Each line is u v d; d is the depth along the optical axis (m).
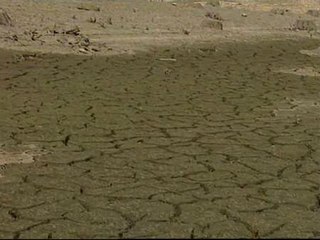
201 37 23.33
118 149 7.80
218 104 11.05
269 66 16.89
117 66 15.46
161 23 25.94
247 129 9.12
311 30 30.44
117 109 10.27
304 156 7.72
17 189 6.18
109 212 5.61
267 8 43.50
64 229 5.21
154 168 7.00
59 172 6.77
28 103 10.47
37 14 24.14
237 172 6.95
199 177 6.71
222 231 5.22
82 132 8.62
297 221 5.50
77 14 25.44
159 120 9.56
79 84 12.55
